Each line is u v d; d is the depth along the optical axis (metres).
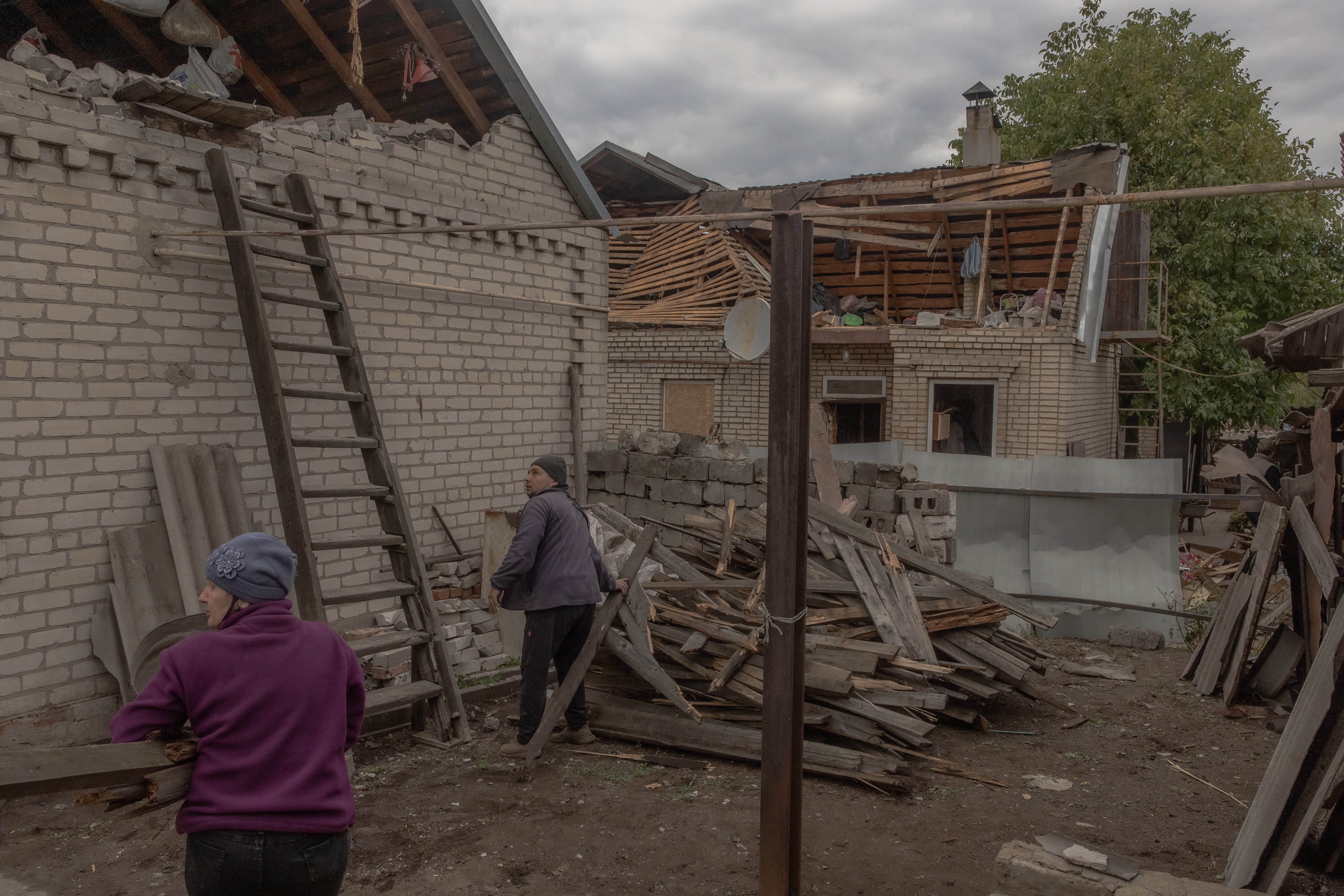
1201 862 4.13
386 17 7.43
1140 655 8.05
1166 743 5.76
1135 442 18.78
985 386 14.36
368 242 6.50
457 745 5.38
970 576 6.54
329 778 2.46
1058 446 13.61
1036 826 4.49
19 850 4.07
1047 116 21.66
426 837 4.23
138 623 5.09
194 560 5.35
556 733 5.59
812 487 8.42
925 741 5.05
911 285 17.56
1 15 7.21
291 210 5.97
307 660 2.48
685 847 4.16
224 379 5.69
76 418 4.99
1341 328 6.85
